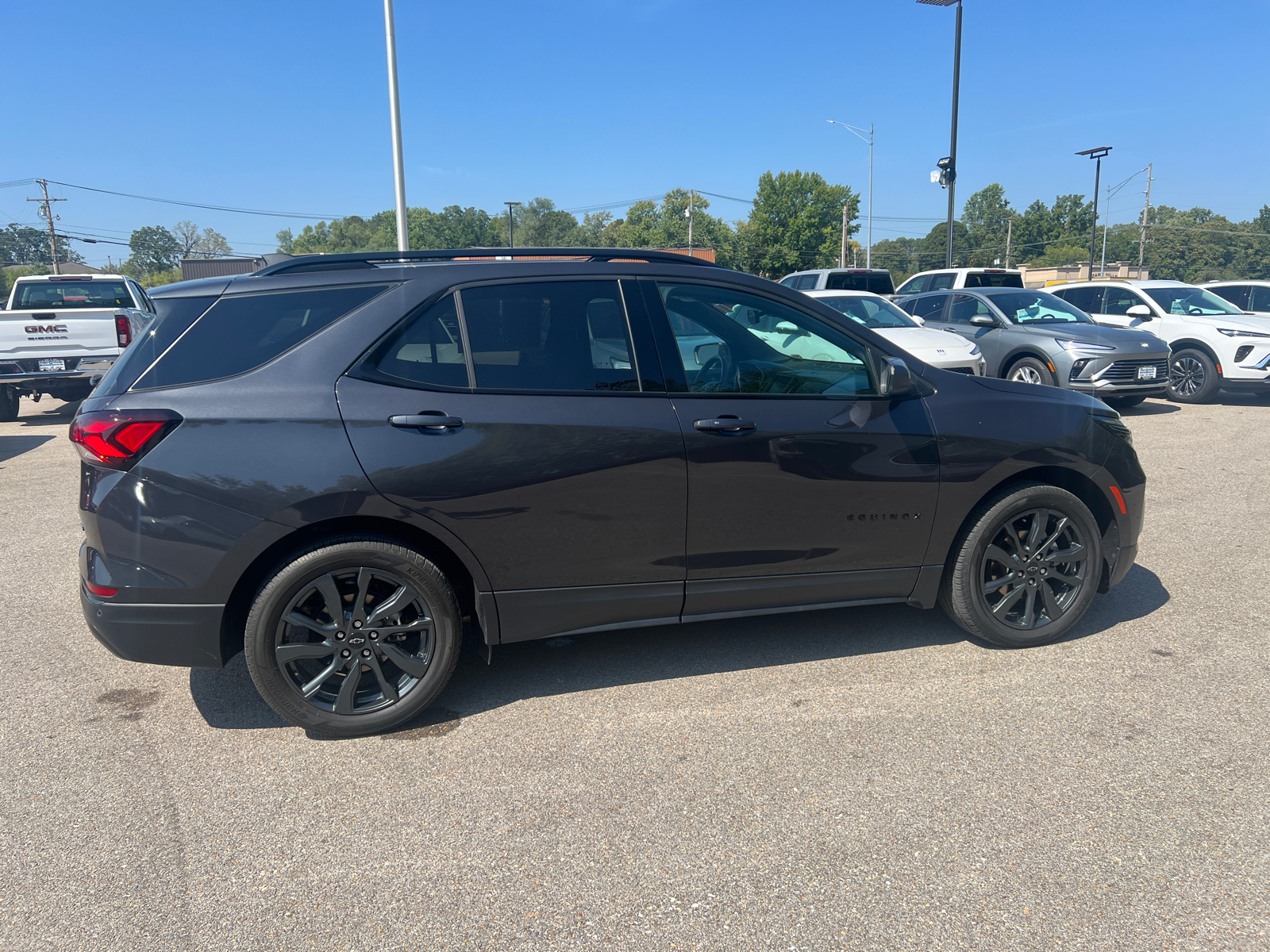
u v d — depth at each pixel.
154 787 2.84
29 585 4.91
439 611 3.12
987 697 3.37
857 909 2.21
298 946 2.12
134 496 2.84
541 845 2.50
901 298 14.05
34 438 10.20
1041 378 10.76
